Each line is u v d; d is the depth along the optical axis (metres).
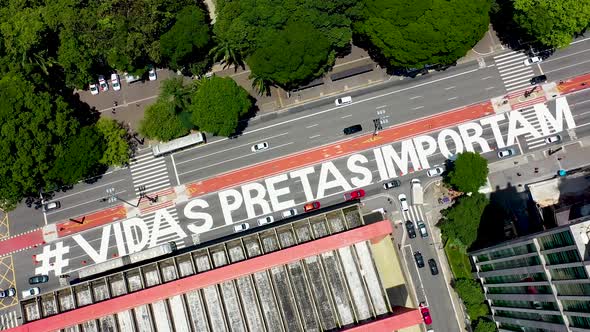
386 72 106.25
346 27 96.56
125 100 106.19
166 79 100.69
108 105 105.94
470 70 106.50
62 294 80.25
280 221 102.88
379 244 82.88
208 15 106.19
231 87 94.81
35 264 102.88
